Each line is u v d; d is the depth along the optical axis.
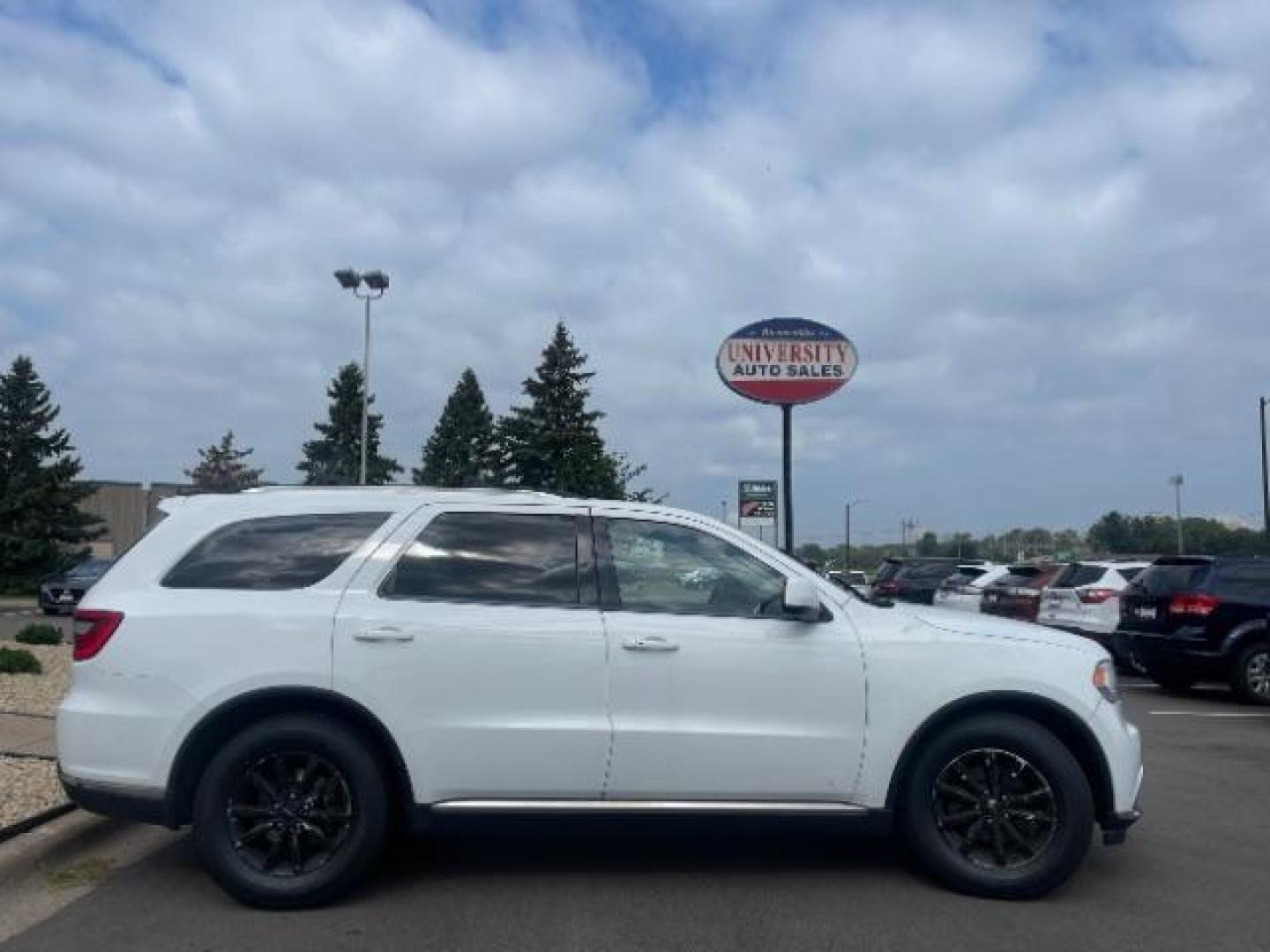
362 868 5.50
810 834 6.90
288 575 5.72
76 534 47.72
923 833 5.77
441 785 5.54
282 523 5.88
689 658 5.68
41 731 9.18
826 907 5.56
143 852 6.51
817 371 18.59
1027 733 5.73
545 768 5.57
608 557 5.90
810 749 5.70
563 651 5.62
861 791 5.74
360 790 5.50
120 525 57.94
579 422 43.97
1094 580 16.81
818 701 5.72
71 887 5.86
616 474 40.44
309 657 5.52
